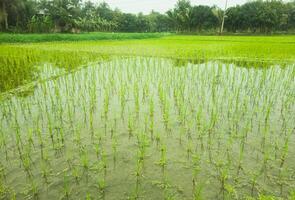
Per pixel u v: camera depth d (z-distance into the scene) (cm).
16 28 3106
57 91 597
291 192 277
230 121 465
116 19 5297
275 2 4059
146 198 279
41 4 3812
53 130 438
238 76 793
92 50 1534
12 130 436
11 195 282
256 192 282
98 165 338
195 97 596
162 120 477
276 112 501
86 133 428
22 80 777
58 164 340
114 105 558
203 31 4616
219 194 281
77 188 294
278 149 369
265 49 1453
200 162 341
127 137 415
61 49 1600
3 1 2862
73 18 3866
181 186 296
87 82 747
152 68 933
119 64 976
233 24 4203
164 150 373
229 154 358
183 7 4791
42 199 277
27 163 333
